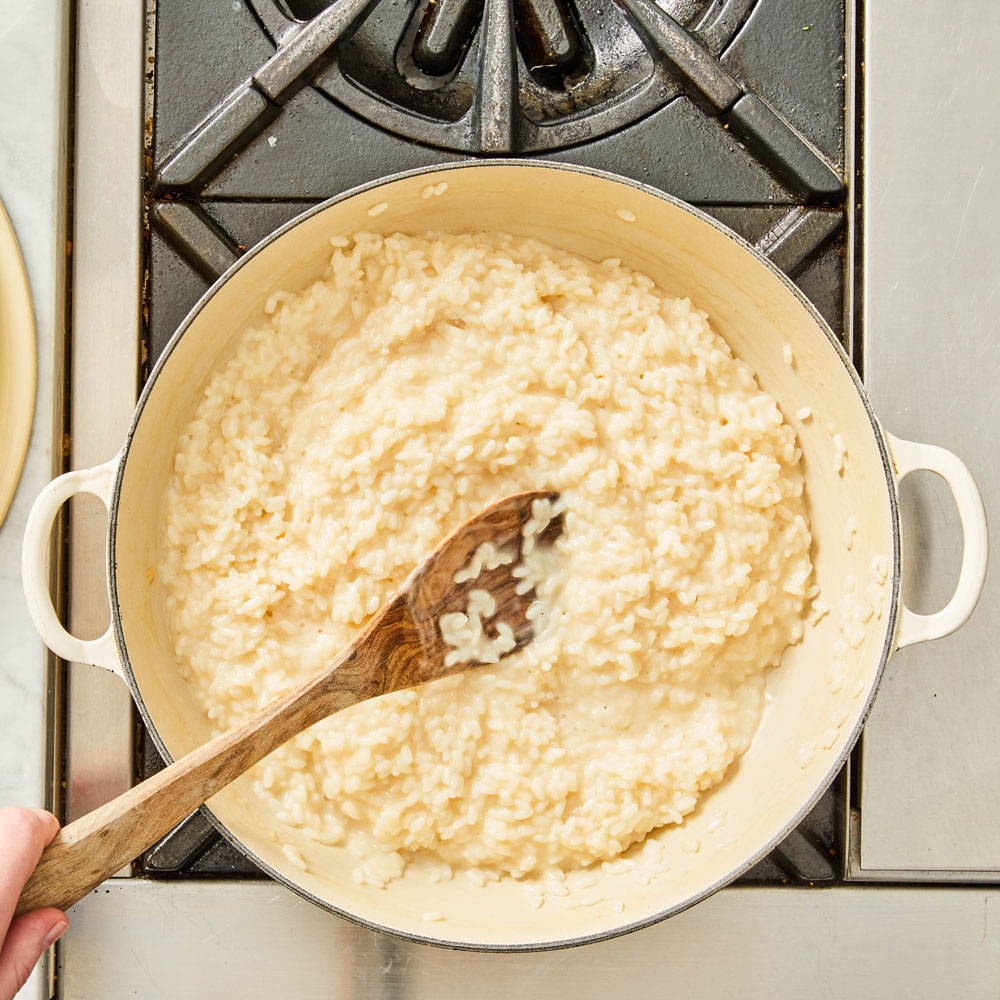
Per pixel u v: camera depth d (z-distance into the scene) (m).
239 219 0.83
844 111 0.84
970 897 0.83
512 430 0.80
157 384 0.77
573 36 0.85
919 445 0.77
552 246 0.84
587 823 0.80
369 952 0.82
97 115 0.83
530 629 0.80
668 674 0.81
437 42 0.83
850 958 0.83
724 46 0.84
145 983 0.82
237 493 0.81
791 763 0.81
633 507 0.81
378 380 0.81
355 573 0.80
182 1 0.83
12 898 0.71
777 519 0.82
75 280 0.83
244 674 0.80
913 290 0.84
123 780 0.83
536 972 0.82
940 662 0.83
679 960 0.82
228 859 0.83
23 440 0.82
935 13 0.84
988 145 0.84
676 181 0.83
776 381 0.83
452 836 0.80
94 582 0.83
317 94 0.83
